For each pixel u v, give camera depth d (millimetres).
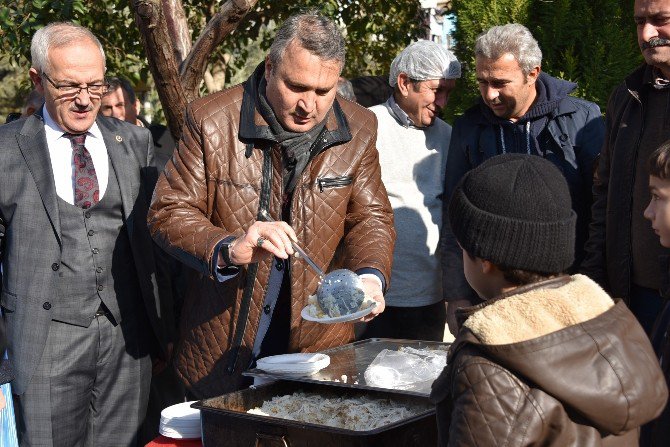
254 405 2596
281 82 2738
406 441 2189
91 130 3264
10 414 2910
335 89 2828
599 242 3152
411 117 3828
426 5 8172
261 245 2545
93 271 3189
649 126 2943
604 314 1654
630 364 1602
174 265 3828
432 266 3857
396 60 3826
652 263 2893
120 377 3297
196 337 2975
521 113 3488
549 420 1574
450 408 1756
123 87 4594
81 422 3238
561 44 4520
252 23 7801
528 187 1703
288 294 2947
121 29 7051
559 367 1562
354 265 2941
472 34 4691
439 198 3859
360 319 2629
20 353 3084
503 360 1589
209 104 2893
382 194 3084
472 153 3584
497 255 1705
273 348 3004
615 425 1585
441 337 4051
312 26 2713
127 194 3260
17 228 3111
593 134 3451
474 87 4703
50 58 3080
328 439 2143
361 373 2695
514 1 4582
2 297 3143
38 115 3236
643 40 2904
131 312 3301
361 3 7430
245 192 2871
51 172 3139
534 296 1663
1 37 6090
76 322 3162
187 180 2859
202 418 2412
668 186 2348
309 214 2908
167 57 4160
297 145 2873
